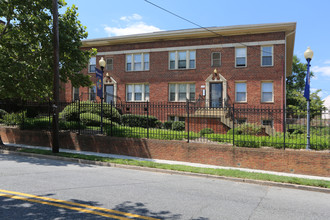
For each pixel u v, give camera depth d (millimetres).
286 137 10516
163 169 9242
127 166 9789
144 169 9492
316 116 10492
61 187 6414
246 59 19562
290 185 7543
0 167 8727
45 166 9258
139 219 4523
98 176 7977
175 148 11125
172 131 12414
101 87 13281
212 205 5523
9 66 11883
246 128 12297
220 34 20047
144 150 11680
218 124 15555
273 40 18891
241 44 19672
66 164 9977
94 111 16953
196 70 20828
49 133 13922
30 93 13609
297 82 40312
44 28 12234
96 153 12352
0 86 12359
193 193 6438
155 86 21984
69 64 13414
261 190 7125
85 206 5059
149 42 22234
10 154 12141
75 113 16594
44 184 6625
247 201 5961
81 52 13695
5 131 15445
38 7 12211
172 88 21672
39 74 12938
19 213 4578
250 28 18922
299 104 29844
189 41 21094
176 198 5918
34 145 14352
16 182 6715
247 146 10320
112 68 23328
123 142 12102
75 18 14000
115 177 7953
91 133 13367
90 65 24062
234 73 19812
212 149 10477
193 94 21078
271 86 19047
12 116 16312
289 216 5055
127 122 17516
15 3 11633
